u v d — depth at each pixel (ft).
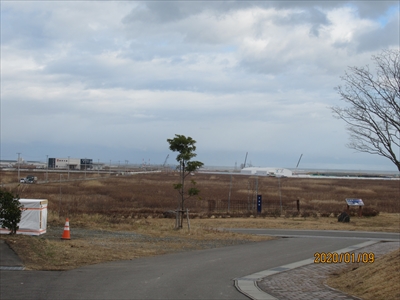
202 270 41.86
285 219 105.29
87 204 123.85
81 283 34.35
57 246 51.44
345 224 96.12
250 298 30.86
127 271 40.14
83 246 54.08
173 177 345.72
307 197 173.27
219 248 59.47
